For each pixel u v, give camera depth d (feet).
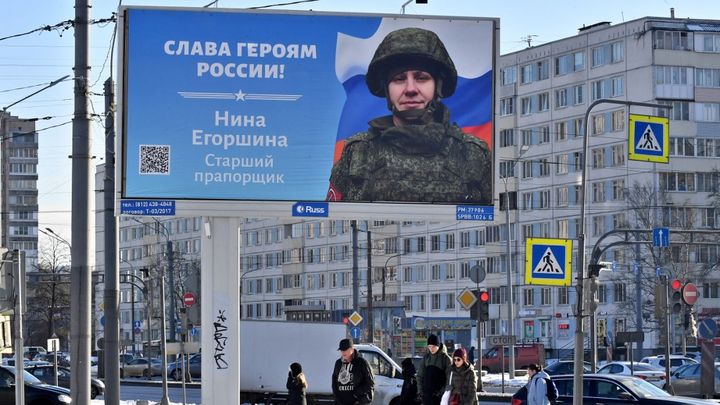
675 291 142.20
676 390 158.30
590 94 343.46
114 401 92.02
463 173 87.40
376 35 86.79
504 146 365.20
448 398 76.79
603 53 341.41
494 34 87.92
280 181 85.30
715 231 143.74
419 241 382.42
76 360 78.18
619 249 328.08
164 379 128.26
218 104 84.94
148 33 84.48
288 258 419.54
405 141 86.84
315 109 85.87
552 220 350.23
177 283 383.24
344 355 74.13
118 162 83.97
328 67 86.07
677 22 331.98
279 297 424.87
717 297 319.88
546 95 355.36
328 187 85.81
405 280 386.32
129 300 474.49
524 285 354.13
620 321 320.70
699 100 332.80
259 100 85.35
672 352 293.43
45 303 384.47
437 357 78.18
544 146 354.33
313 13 85.97
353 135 86.28
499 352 257.55
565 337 338.54
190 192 84.58
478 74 87.71
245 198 84.94
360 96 86.38
